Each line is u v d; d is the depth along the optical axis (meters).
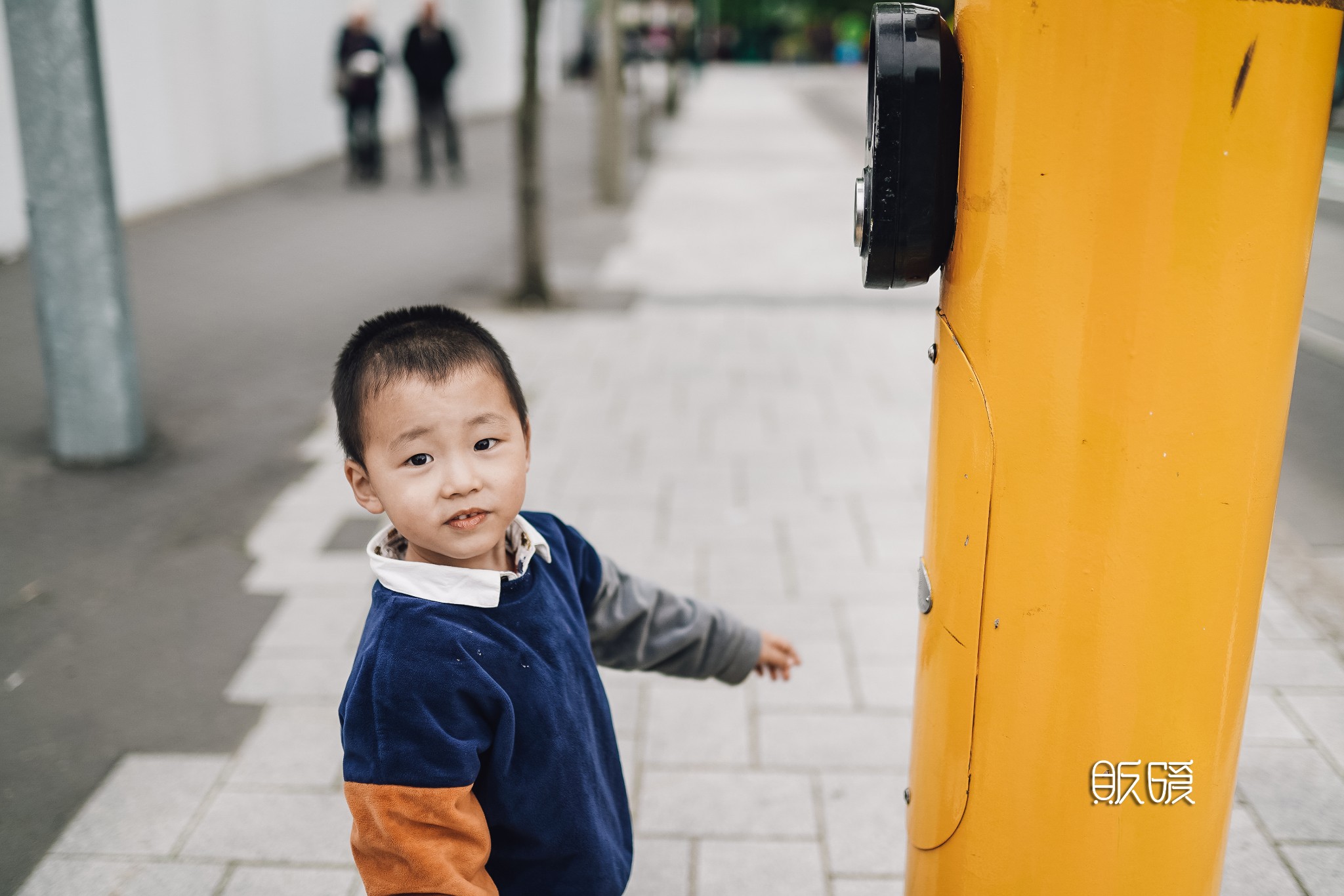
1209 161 1.09
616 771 1.45
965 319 1.22
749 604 3.34
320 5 15.05
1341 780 2.50
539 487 4.23
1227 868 2.23
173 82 11.09
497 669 1.26
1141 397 1.15
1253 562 1.24
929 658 1.39
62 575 3.54
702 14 39.31
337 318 6.85
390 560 1.27
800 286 7.80
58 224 4.20
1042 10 1.08
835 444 4.69
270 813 2.44
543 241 7.15
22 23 3.95
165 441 4.74
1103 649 1.23
